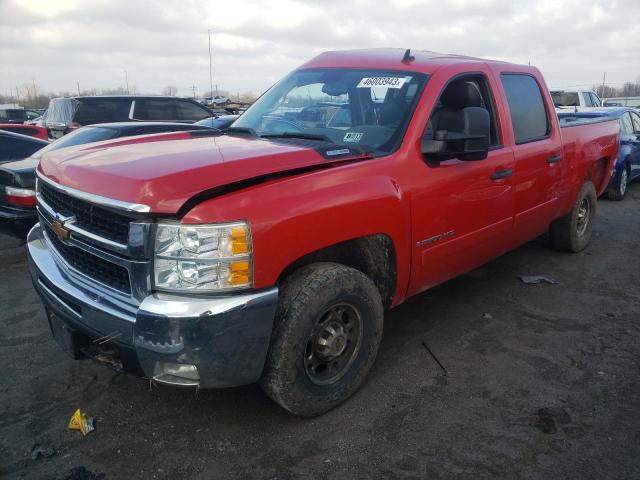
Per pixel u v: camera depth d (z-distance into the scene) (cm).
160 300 248
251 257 255
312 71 430
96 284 281
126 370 268
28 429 298
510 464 275
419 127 351
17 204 592
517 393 340
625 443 292
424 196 347
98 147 341
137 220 250
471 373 363
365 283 311
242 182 265
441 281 399
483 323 443
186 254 247
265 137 369
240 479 263
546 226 543
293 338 279
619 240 716
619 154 972
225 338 252
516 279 551
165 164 272
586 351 397
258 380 290
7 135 769
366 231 309
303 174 288
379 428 302
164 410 317
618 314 466
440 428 303
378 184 316
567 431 302
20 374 356
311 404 300
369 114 370
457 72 393
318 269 293
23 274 561
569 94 1678
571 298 501
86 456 277
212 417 311
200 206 248
